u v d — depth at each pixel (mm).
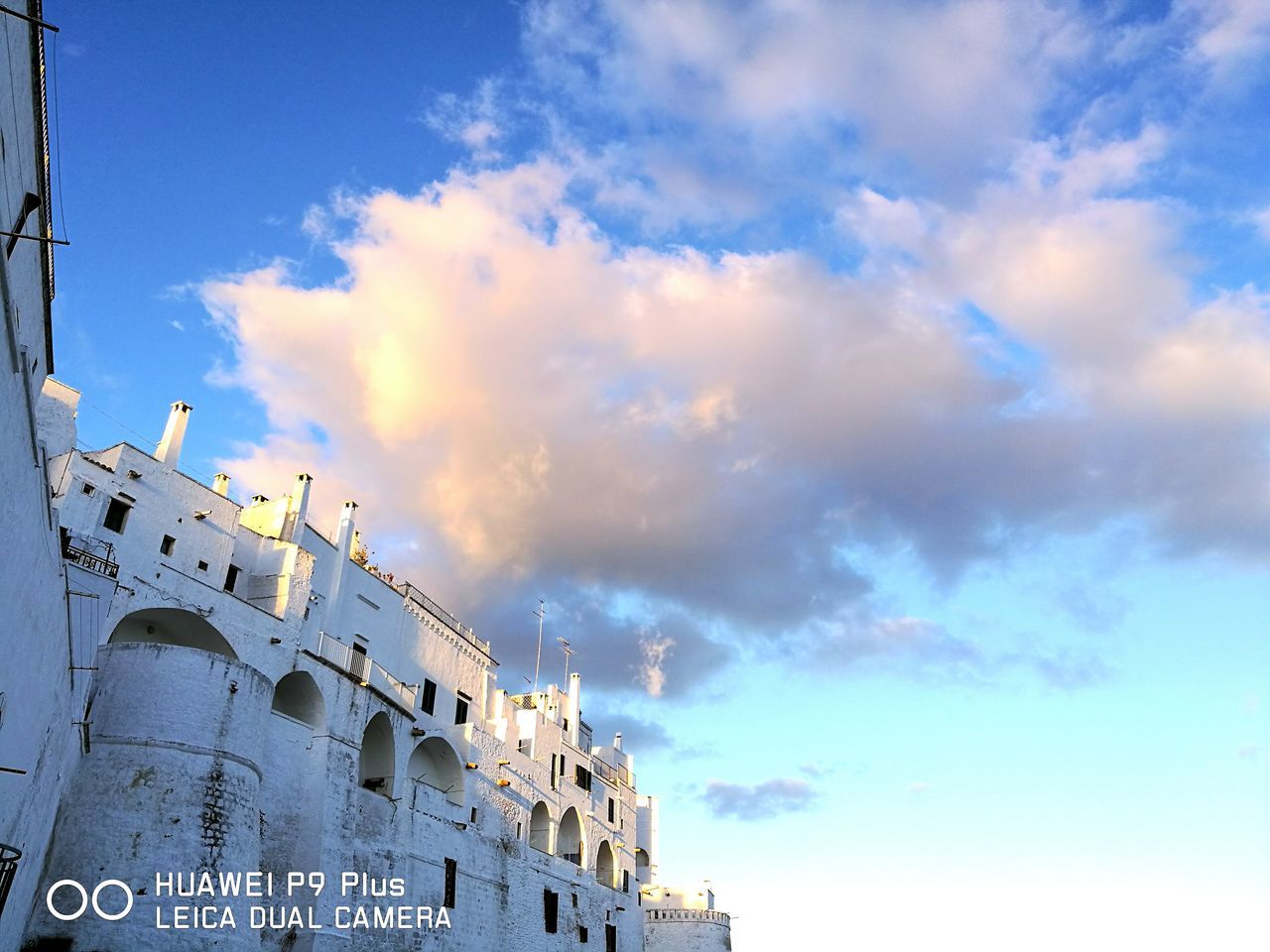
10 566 17109
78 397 39688
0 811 19656
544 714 66188
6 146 14156
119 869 30656
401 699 50031
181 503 41469
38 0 14672
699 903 80438
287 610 43531
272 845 38969
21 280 15867
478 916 51594
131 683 33562
